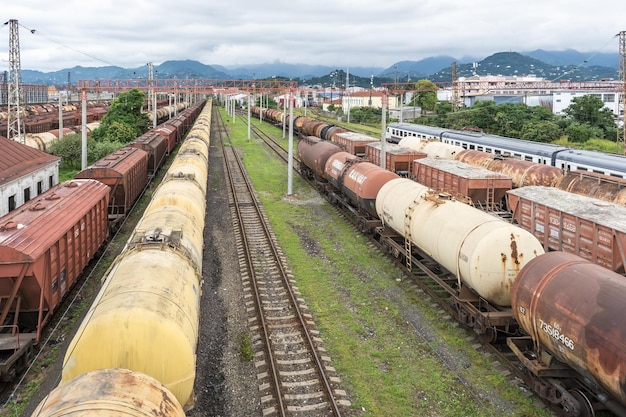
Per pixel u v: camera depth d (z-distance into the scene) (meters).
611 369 9.29
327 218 30.06
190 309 10.75
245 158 54.75
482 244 14.20
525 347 13.71
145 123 62.81
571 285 10.86
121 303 9.31
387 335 15.84
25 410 11.71
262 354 14.30
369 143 42.12
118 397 6.95
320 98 166.00
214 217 29.94
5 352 13.05
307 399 12.29
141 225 14.48
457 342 15.32
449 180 27.39
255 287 18.75
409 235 19.36
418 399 12.60
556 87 83.44
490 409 12.20
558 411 11.89
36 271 13.04
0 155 25.95
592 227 17.02
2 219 15.08
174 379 9.20
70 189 19.75
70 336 15.20
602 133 68.19
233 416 11.71
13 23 52.25
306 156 38.69
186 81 59.50
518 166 29.78
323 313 17.25
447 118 79.62
